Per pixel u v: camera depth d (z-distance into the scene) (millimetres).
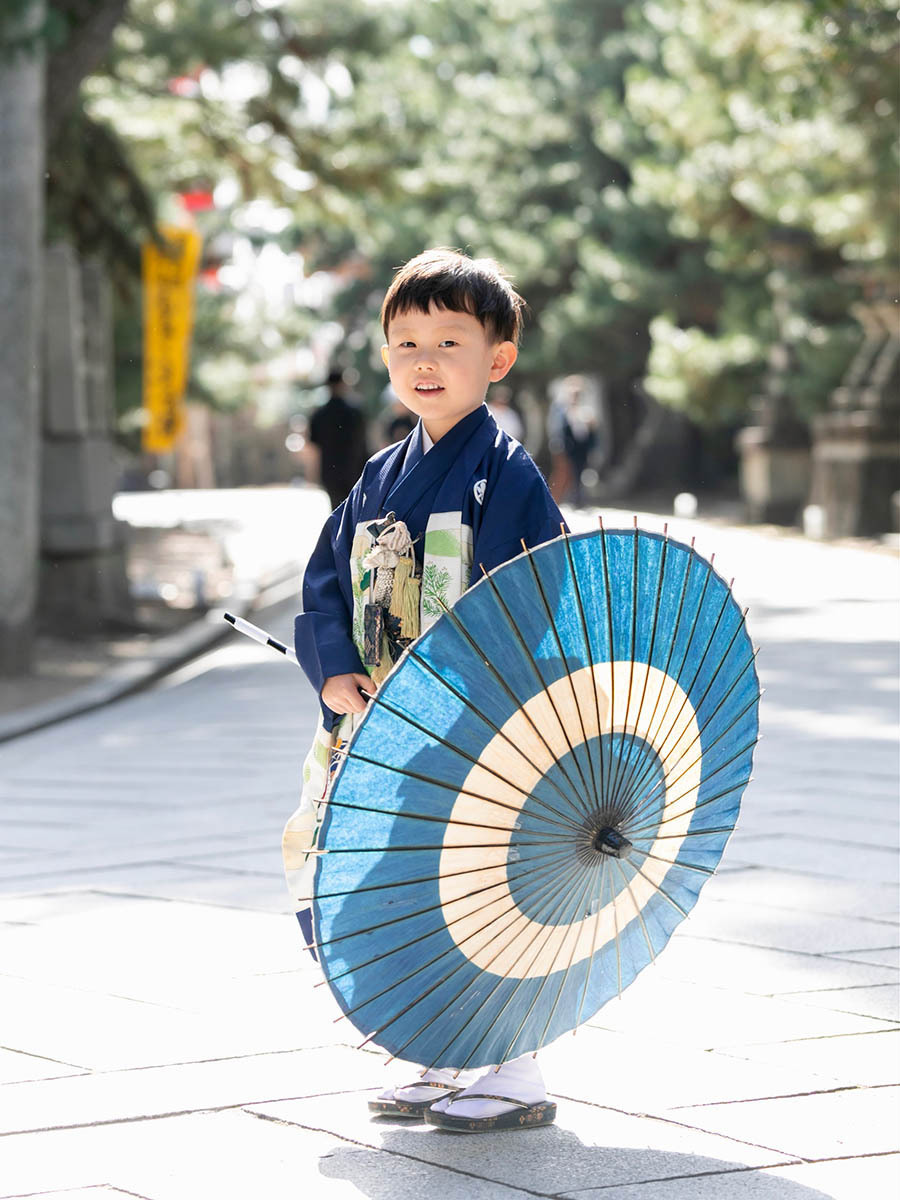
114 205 24594
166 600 26484
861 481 33469
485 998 4469
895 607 21328
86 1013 6043
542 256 49469
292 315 68562
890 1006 5973
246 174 30047
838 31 21734
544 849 4355
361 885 4160
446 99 50250
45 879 8414
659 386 39938
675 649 4445
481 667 4109
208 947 6945
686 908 4996
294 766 11914
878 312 32688
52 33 15258
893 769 10898
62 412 21531
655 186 35125
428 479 4766
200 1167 4582
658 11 33375
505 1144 4734
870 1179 4453
